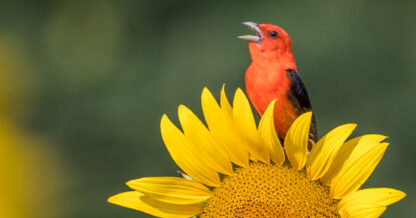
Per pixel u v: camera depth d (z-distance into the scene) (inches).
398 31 628.4
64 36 765.3
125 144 627.5
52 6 780.0
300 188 165.6
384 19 633.0
